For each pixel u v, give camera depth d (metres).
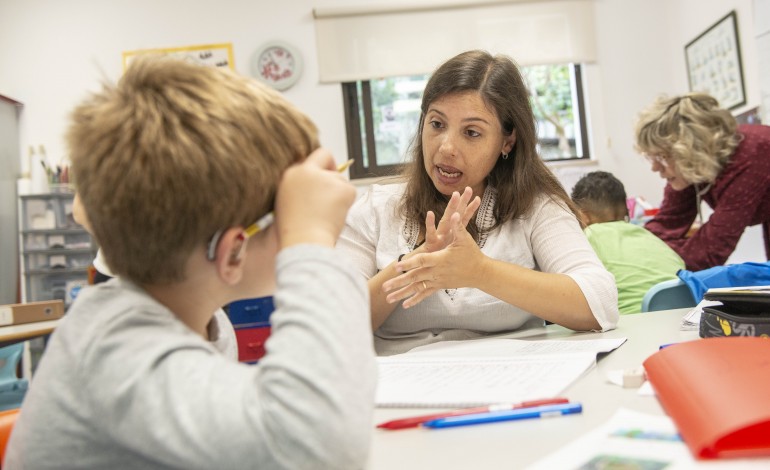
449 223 1.10
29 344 3.50
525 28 4.03
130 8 4.07
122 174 0.48
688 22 3.80
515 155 1.36
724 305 0.91
